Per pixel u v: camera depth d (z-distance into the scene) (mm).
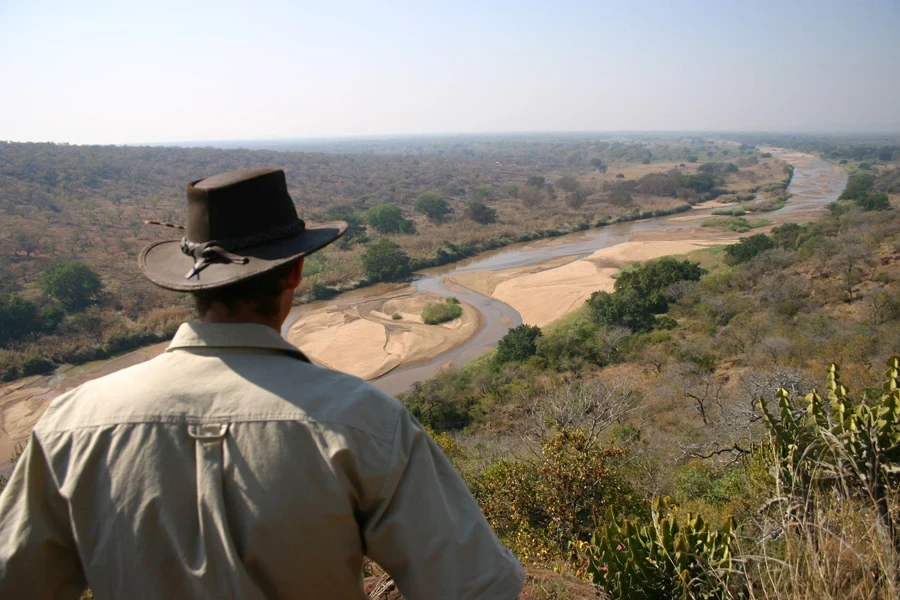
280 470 1153
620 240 63375
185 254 1447
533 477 9352
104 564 1178
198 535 1146
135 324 39625
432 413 24984
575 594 3082
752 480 5809
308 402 1220
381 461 1211
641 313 34156
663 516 3619
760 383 14359
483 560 1248
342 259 55969
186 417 1199
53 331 37562
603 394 18906
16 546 1218
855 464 3363
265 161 150625
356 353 35250
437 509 1246
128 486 1167
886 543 2502
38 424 1302
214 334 1311
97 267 52531
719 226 66688
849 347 21078
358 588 1300
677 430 17078
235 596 1111
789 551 2734
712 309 32219
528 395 24500
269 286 1357
